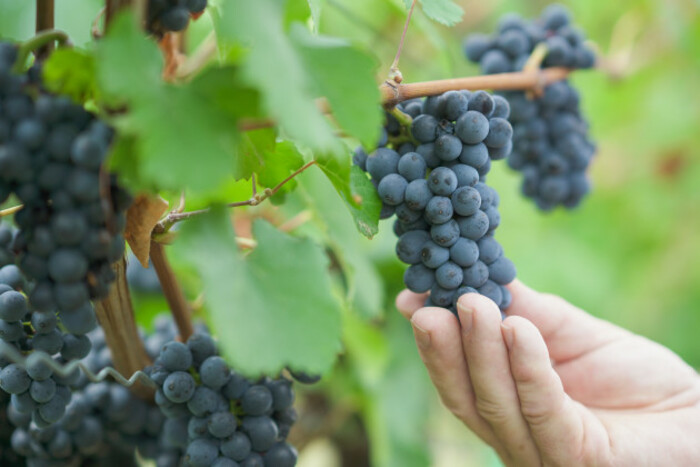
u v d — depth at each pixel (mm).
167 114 399
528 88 626
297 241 448
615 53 908
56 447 521
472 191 492
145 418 549
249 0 409
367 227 503
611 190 1218
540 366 501
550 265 1109
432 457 771
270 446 515
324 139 404
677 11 915
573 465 538
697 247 1222
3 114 411
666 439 578
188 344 511
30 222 422
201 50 585
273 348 420
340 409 802
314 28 496
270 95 394
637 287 1218
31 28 599
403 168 499
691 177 1210
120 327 516
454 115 497
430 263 500
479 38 661
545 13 669
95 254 425
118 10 428
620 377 626
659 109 1167
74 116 417
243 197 552
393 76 500
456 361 518
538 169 671
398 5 635
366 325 735
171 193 466
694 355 1235
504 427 534
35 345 474
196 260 429
